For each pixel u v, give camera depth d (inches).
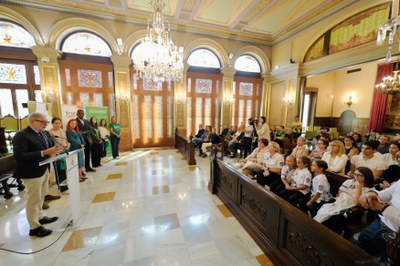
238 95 308.3
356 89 316.8
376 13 174.9
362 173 69.2
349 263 40.3
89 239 78.9
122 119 247.8
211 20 246.7
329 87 355.3
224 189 112.0
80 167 144.0
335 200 78.4
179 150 250.2
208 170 172.7
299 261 57.2
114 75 238.7
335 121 356.2
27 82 215.0
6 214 97.3
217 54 289.4
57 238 79.3
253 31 276.7
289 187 95.3
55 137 113.2
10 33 204.5
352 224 68.7
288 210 59.7
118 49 236.4
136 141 264.4
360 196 65.5
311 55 247.8
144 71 167.2
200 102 287.3
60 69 219.6
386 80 218.1
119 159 211.3
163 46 158.7
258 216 78.6
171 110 276.1
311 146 225.9
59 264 66.0
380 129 275.1
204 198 117.1
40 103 141.3
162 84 265.3
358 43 192.4
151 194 122.3
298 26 253.1
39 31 205.6
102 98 240.2
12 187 129.0
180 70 179.9
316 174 86.7
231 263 67.2
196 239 79.6
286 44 279.1
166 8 218.5
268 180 115.0
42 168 78.9
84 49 233.5
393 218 52.7
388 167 97.0
